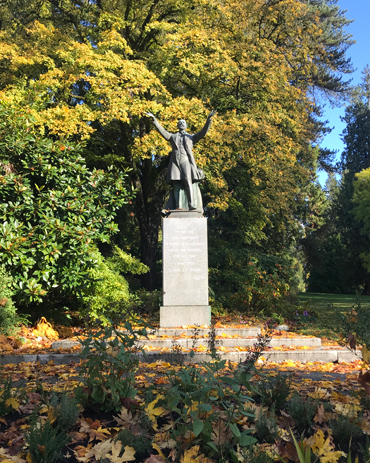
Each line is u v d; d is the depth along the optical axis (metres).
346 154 49.41
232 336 8.77
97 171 11.20
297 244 36.94
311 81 27.33
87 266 10.67
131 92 15.72
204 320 9.68
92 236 10.55
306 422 3.73
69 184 10.88
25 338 8.76
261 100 19.27
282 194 21.42
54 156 10.91
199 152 16.34
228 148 17.12
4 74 16.98
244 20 18.47
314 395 4.33
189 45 17.41
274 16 19.22
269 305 13.80
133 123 17.98
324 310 15.87
